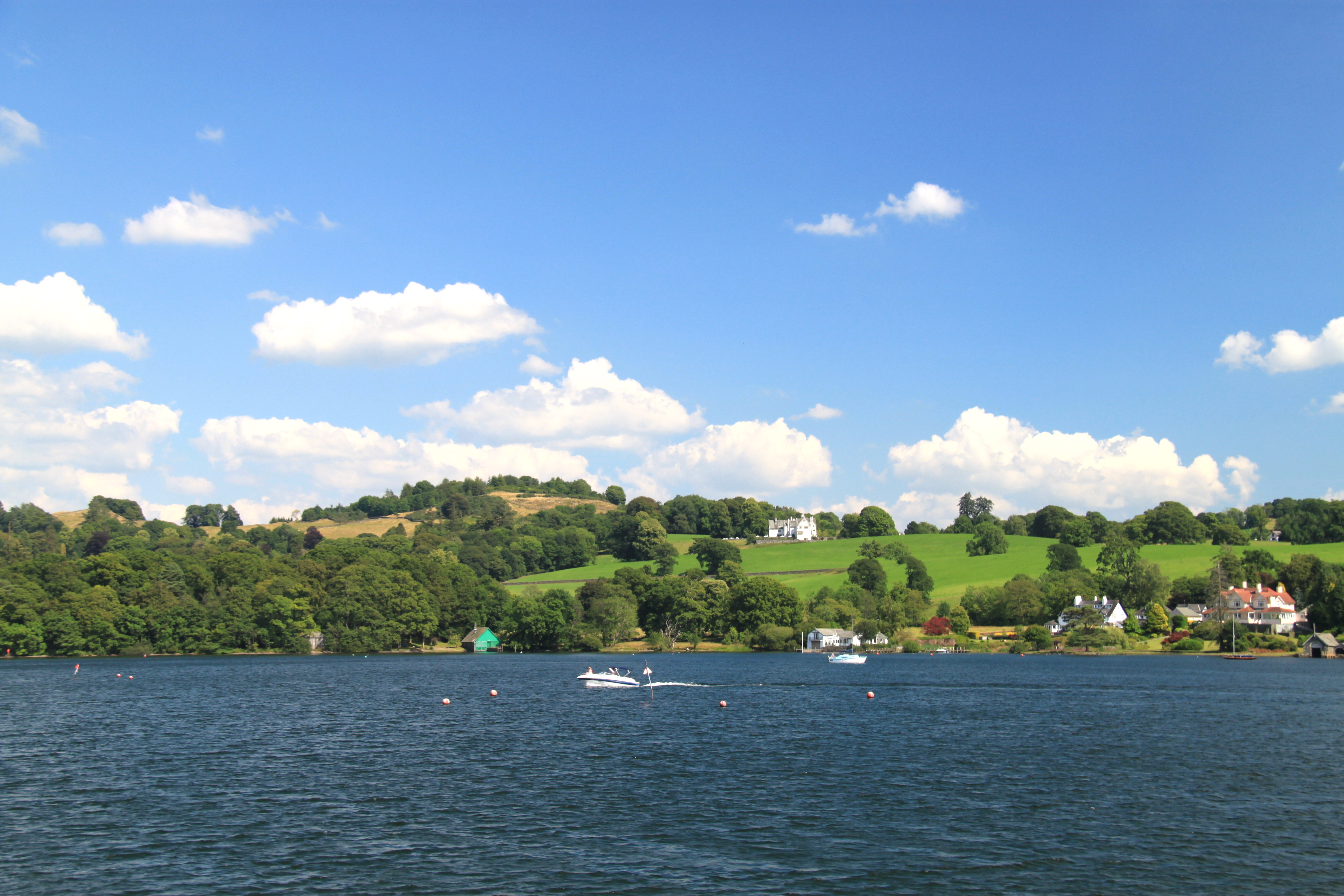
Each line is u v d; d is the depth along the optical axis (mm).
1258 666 159000
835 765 57469
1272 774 54656
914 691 109562
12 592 186125
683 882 34281
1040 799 47594
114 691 109500
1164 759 59781
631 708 90562
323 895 33031
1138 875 35188
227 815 44062
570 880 34531
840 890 33531
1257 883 34281
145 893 33188
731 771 55156
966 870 35750
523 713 85438
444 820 43094
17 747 64812
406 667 156625
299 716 83125
